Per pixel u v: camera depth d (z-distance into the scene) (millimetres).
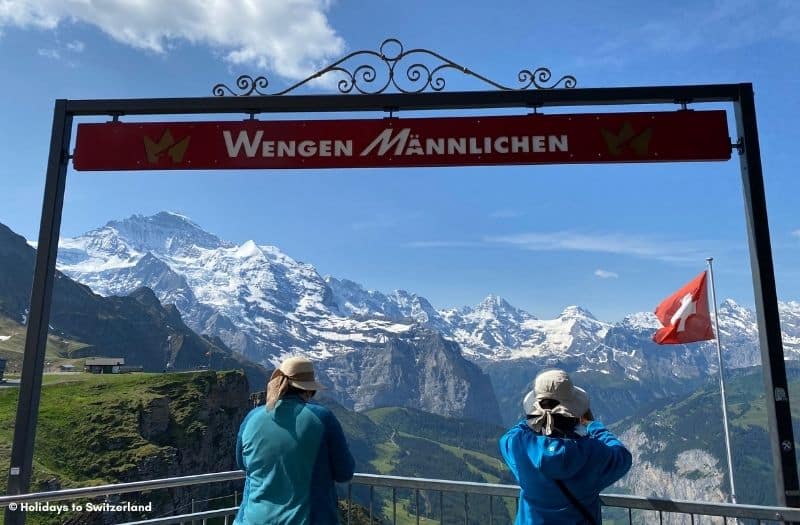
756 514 6285
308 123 8820
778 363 7285
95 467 114375
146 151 8820
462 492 7020
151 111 8789
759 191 7859
